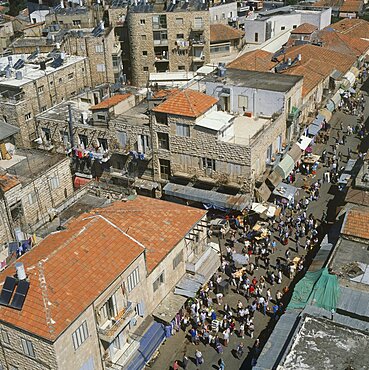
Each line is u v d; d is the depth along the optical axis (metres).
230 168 65.12
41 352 36.34
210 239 63.78
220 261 56.41
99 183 68.38
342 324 39.53
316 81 86.38
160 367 46.78
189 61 109.94
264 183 68.38
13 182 54.97
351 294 46.75
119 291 41.12
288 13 129.88
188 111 64.69
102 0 123.38
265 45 119.19
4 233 54.69
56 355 35.69
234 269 58.31
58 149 76.00
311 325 39.66
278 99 70.38
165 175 71.06
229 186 65.75
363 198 59.69
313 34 115.38
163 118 66.81
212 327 50.09
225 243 63.25
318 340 38.38
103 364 40.59
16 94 78.75
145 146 70.25
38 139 76.88
